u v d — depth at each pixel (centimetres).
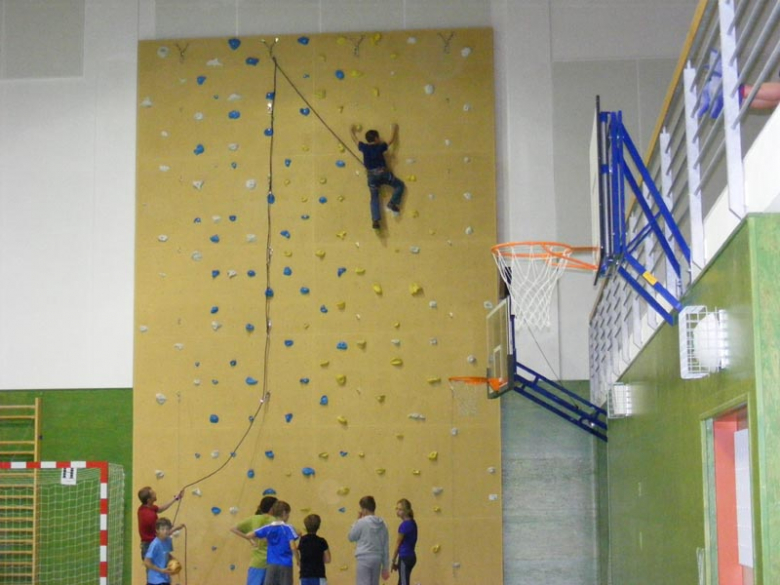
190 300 1448
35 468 1314
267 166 1462
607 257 709
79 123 1505
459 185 1439
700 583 641
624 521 1062
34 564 1412
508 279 1389
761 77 485
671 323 718
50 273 1480
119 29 1518
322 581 1113
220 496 1408
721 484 604
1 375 1465
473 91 1455
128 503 1420
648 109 1450
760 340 497
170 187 1470
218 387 1430
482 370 1409
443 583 1373
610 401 1109
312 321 1433
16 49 1525
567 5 1478
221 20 1505
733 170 536
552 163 1447
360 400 1414
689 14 1466
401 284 1430
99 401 1448
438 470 1396
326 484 1402
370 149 1415
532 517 1392
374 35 1473
